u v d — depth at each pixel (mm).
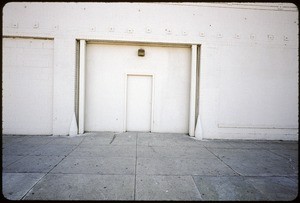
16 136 6816
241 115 7297
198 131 7113
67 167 4098
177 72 7668
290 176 3928
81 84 7129
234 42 7254
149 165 4336
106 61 7520
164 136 7180
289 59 7371
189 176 3812
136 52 7574
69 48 6984
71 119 7031
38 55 7020
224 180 3672
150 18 7145
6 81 6957
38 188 3189
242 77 7285
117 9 7082
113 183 3438
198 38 7195
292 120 7387
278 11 7312
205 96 7215
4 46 6930
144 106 7723
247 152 5598
